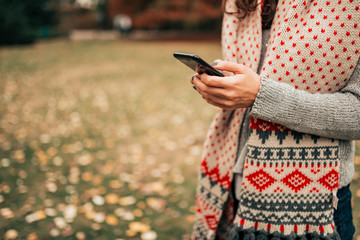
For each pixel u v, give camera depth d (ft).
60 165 11.05
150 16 86.84
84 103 19.99
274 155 3.04
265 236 3.11
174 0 84.38
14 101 20.54
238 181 3.59
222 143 3.81
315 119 2.78
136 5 89.71
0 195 8.89
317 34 2.80
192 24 92.84
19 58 42.68
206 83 2.83
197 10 85.46
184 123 15.96
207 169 3.89
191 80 3.05
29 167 10.78
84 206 8.45
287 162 3.03
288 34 2.91
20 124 15.76
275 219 3.07
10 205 8.43
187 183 10.01
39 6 79.41
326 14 2.80
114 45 63.52
